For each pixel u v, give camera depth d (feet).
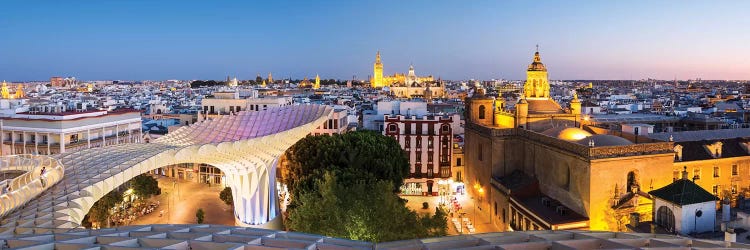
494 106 356.79
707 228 198.80
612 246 97.40
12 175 193.57
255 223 263.29
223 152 216.54
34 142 340.39
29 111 380.99
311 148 286.66
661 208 207.82
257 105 475.72
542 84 316.60
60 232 104.22
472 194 330.54
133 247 88.94
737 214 200.75
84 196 143.43
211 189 374.63
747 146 268.41
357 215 178.60
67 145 335.26
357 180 218.79
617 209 217.15
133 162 181.98
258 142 226.38
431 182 360.07
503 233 109.60
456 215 304.50
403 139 359.25
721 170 261.65
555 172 250.16
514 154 291.58
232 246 91.91
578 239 102.32
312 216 189.98
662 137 298.35
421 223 185.16
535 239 104.58
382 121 444.55
